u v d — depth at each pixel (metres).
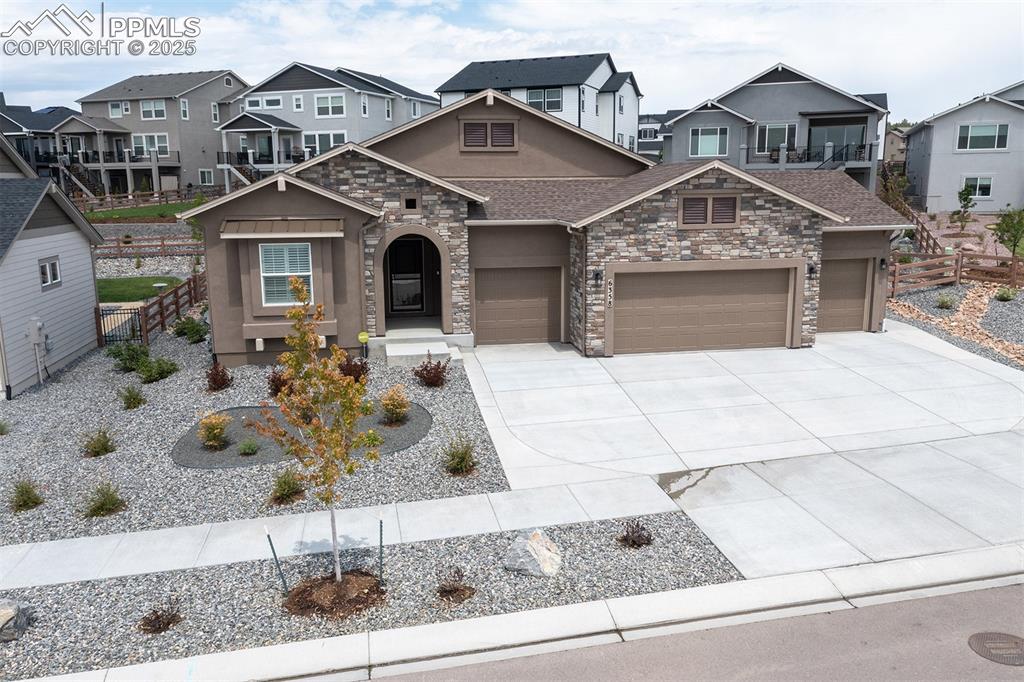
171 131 53.66
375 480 12.35
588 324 18.83
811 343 19.73
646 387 16.75
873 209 20.91
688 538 10.41
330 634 8.52
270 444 13.91
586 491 11.93
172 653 8.23
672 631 8.50
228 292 17.73
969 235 34.62
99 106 54.25
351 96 49.31
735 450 13.41
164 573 9.77
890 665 7.83
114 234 39.25
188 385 17.11
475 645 8.30
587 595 9.16
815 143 42.72
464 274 19.31
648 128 68.88
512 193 21.08
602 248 18.45
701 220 18.67
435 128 21.62
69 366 20.08
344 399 9.05
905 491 11.70
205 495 11.99
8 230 17.23
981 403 15.39
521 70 48.38
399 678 7.84
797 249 19.12
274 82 50.03
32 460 13.63
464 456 12.55
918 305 23.69
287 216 17.70
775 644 8.23
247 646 8.34
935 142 41.12
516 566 9.60
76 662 8.10
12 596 9.30
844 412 15.08
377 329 18.95
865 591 9.16
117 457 13.57
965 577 9.41
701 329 19.42
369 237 18.66
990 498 11.38
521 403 15.83
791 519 10.89
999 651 8.02
